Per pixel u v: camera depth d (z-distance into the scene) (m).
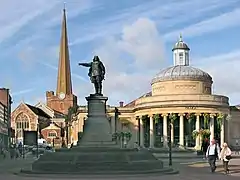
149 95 133.88
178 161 63.16
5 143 92.38
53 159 36.28
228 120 122.75
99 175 32.78
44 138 171.50
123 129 129.75
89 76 41.69
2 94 97.62
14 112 182.25
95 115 40.66
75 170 34.56
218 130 117.62
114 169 34.66
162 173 35.19
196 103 114.94
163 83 122.94
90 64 41.78
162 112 116.69
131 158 36.00
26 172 35.94
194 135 108.88
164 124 116.31
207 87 123.19
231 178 33.16
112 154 35.81
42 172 34.78
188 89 121.06
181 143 113.62
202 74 122.56
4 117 90.81
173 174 35.62
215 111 116.56
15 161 64.81
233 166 49.16
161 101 117.06
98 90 41.31
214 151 39.38
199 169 43.94
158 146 118.50
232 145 128.38
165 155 85.19
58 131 172.50
